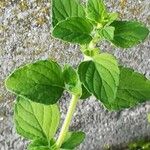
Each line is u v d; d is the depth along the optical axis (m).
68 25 0.14
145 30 0.14
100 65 0.14
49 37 0.22
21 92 0.15
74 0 0.15
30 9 0.21
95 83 0.14
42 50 0.22
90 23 0.14
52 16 0.15
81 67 0.14
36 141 0.16
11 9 0.21
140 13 0.22
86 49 0.14
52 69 0.15
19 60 0.22
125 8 0.22
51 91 0.15
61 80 0.15
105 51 0.23
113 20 0.14
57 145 0.16
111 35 0.14
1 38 0.22
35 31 0.22
